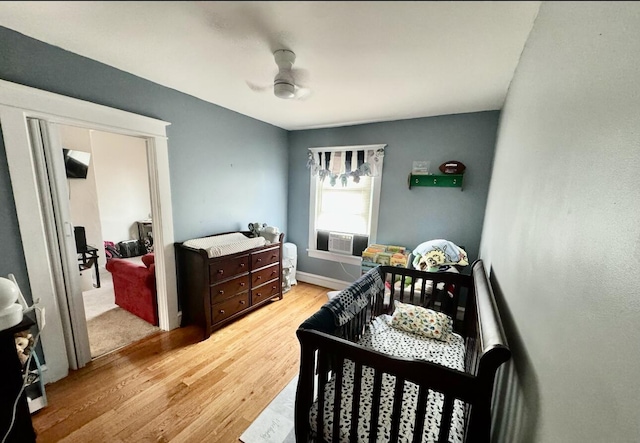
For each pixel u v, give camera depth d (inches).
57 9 47.8
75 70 67.3
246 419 62.9
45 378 69.2
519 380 36.9
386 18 47.8
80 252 133.1
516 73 65.1
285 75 61.9
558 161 30.2
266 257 117.4
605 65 21.2
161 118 88.0
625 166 17.5
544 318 29.6
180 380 74.6
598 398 18.6
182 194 98.9
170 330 99.5
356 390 44.6
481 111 105.3
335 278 149.9
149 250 194.9
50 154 65.9
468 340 74.0
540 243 33.2
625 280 16.7
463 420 48.4
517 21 47.4
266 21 49.7
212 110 105.5
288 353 88.6
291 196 157.2
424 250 104.7
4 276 60.9
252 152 127.9
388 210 129.3
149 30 54.5
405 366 40.6
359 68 69.6
